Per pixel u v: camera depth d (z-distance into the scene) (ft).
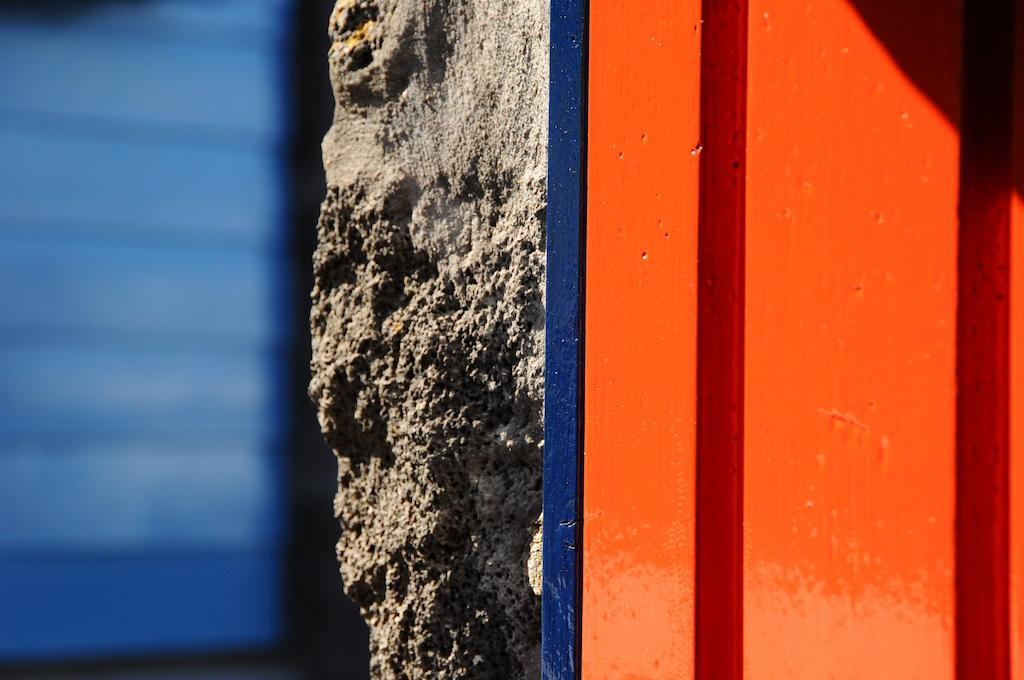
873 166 4.50
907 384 4.39
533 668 6.46
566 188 6.00
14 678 23.04
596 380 5.84
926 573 4.31
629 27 5.63
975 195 4.20
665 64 5.42
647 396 5.52
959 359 4.22
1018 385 4.08
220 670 23.81
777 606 4.90
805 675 4.77
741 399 5.12
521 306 6.36
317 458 24.31
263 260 24.25
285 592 24.38
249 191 23.99
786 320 4.87
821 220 4.72
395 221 6.91
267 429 24.40
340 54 7.19
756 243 5.00
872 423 4.51
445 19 6.69
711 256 5.21
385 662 7.15
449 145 6.68
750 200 5.03
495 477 6.55
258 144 24.02
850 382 4.59
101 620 23.49
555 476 6.08
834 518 4.66
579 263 5.93
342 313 7.24
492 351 6.50
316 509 24.27
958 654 4.21
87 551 23.49
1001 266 4.14
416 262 6.85
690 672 5.25
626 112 5.65
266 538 24.36
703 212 5.23
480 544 6.60
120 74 23.20
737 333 5.12
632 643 5.60
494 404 6.50
